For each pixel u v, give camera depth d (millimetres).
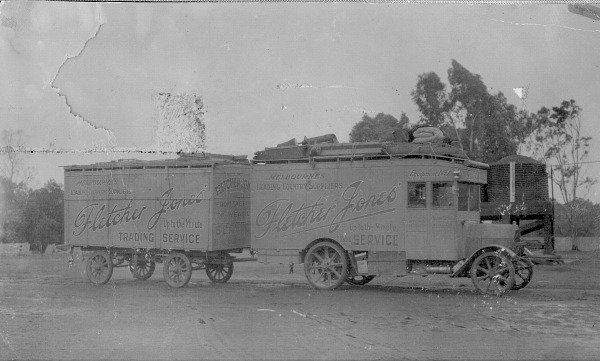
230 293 12711
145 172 14398
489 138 20281
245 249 14797
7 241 20188
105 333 8164
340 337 7883
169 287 13953
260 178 14070
